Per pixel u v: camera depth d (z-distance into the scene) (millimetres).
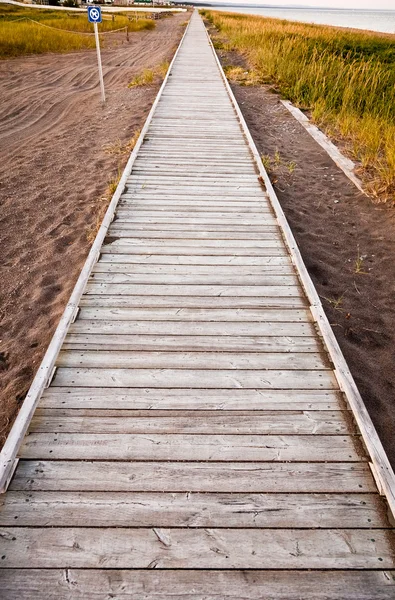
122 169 6301
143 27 28469
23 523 1828
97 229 4715
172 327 2996
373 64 12992
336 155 7148
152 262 3719
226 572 1688
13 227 4887
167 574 1674
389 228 5094
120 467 2068
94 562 1704
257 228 4309
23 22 22109
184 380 2572
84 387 2506
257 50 15938
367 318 3641
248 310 3193
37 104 10438
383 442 2568
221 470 2068
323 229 5020
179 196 4910
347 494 1982
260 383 2572
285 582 1665
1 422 2680
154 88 11016
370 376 3049
